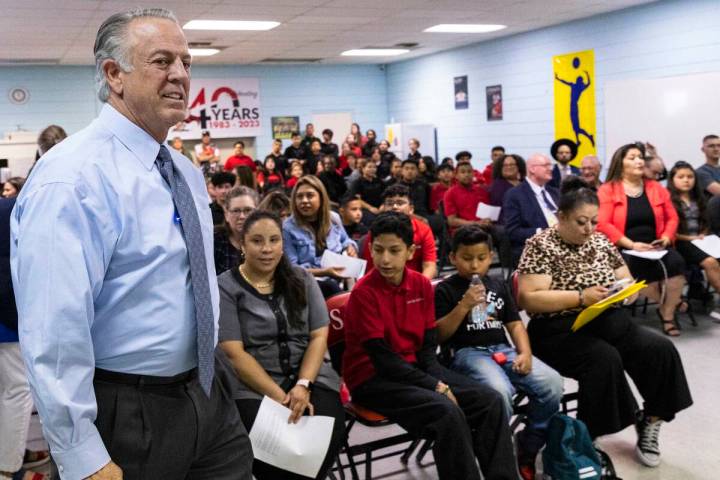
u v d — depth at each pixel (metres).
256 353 2.55
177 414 1.48
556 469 2.67
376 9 8.60
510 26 10.30
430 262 4.33
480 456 2.52
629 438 3.29
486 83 12.05
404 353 2.69
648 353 2.92
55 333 1.25
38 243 1.27
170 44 1.40
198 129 13.72
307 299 2.66
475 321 2.88
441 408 2.43
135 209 1.38
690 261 5.16
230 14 8.46
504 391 2.64
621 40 9.22
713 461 3.01
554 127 10.62
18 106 12.45
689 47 8.34
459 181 7.09
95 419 1.38
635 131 9.13
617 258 3.21
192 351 1.50
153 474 1.45
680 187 5.27
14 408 2.73
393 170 9.80
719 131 8.10
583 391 2.85
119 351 1.40
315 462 2.37
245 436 1.70
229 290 2.56
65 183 1.29
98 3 7.30
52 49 10.41
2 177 7.68
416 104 14.30
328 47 11.88
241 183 6.33
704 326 5.05
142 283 1.39
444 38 11.36
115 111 1.43
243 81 14.04
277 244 2.57
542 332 3.02
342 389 2.86
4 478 2.75
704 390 3.80
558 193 5.58
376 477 2.95
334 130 14.98
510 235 5.47
